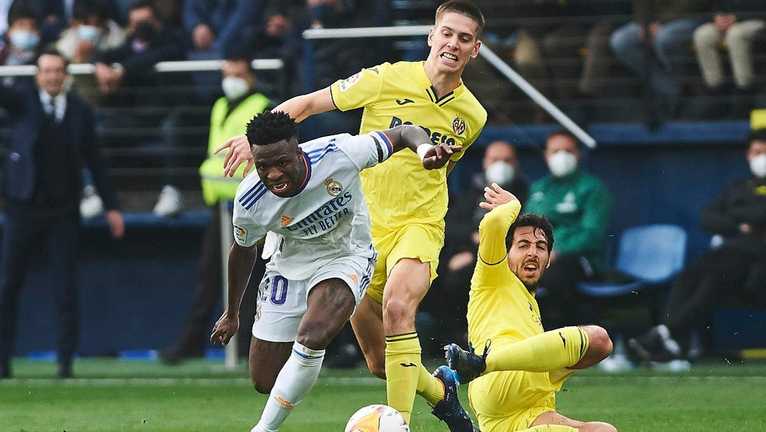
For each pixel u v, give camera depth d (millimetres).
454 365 21406
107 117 48812
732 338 42906
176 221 47469
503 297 22781
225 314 22500
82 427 28328
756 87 45188
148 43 48469
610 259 43562
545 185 41000
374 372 24703
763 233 40688
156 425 28609
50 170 40219
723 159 45000
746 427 27109
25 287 49250
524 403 22250
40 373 42281
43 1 51219
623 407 30906
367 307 24031
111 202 42344
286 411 20797
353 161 21000
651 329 41812
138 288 48844
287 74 45000
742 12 45125
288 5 48750
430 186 23750
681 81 45625
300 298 21797
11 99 40375
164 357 43594
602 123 46281
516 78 45188
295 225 21203
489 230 22453
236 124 42031
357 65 44375
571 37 46281
